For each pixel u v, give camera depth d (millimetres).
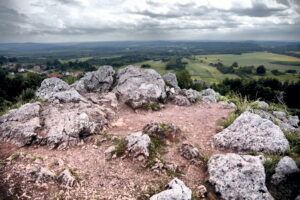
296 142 10039
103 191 7266
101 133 11398
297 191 7043
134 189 7375
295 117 16531
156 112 15328
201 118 14000
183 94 19000
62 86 19250
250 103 16781
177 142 10672
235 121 11336
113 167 8578
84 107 13703
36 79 51938
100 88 20000
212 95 21344
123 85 18672
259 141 9742
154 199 6504
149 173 8195
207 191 7332
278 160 8305
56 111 12594
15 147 9781
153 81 18938
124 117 14117
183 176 8172
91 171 8312
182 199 6508
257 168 7461
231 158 8234
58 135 10320
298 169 7574
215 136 10859
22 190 6980
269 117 13906
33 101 15312
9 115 12180
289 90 49906
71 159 9062
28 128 10539
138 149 9203
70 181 7473
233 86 60656
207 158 9117
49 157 9070
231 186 7219
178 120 13602
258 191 6953
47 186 7258
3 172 7691
